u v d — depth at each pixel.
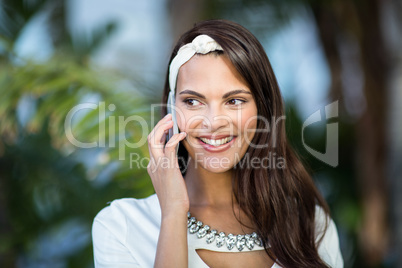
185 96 1.34
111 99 2.18
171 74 1.38
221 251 1.40
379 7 3.18
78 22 3.49
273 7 3.20
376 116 3.20
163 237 1.29
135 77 2.65
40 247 2.99
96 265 1.43
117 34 3.28
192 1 3.14
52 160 2.93
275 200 1.49
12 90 2.19
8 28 3.01
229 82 1.32
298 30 3.33
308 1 3.21
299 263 1.46
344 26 3.26
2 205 2.99
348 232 3.23
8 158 2.96
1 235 2.95
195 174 1.50
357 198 3.27
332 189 3.30
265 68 1.41
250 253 1.42
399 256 2.99
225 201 1.50
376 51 3.21
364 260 3.21
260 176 1.49
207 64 1.31
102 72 2.45
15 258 3.02
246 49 1.35
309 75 3.33
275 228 1.47
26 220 2.96
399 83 3.15
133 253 1.39
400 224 3.02
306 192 1.63
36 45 3.22
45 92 2.18
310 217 1.61
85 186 2.88
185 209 1.31
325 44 3.30
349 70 3.30
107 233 1.42
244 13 3.19
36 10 3.09
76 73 2.30
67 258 2.90
